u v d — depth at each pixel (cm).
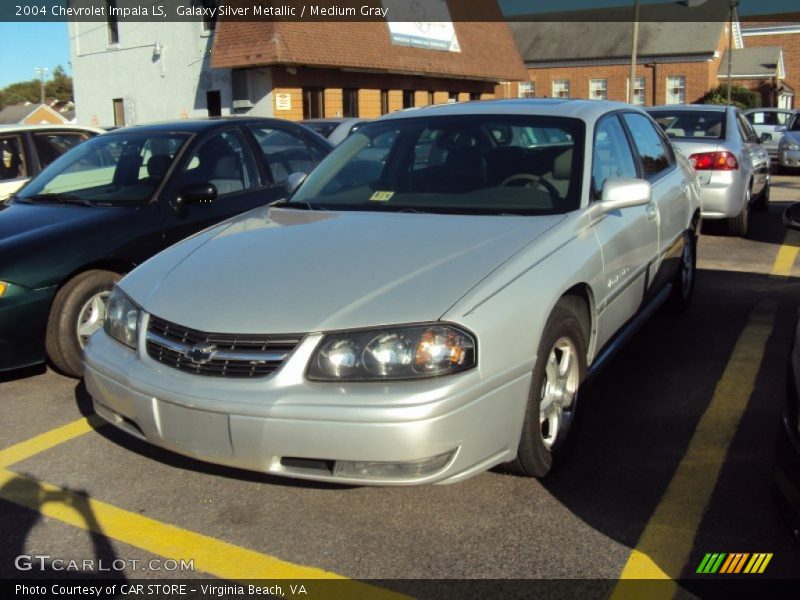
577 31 5109
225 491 372
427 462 299
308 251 360
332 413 293
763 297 698
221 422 308
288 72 2153
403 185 444
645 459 393
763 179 1170
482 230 371
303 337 305
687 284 643
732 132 986
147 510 357
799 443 273
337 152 499
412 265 336
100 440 433
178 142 596
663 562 308
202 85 2342
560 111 462
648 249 490
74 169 604
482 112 474
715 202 949
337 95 2305
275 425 299
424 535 330
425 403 292
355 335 302
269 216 429
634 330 492
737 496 355
